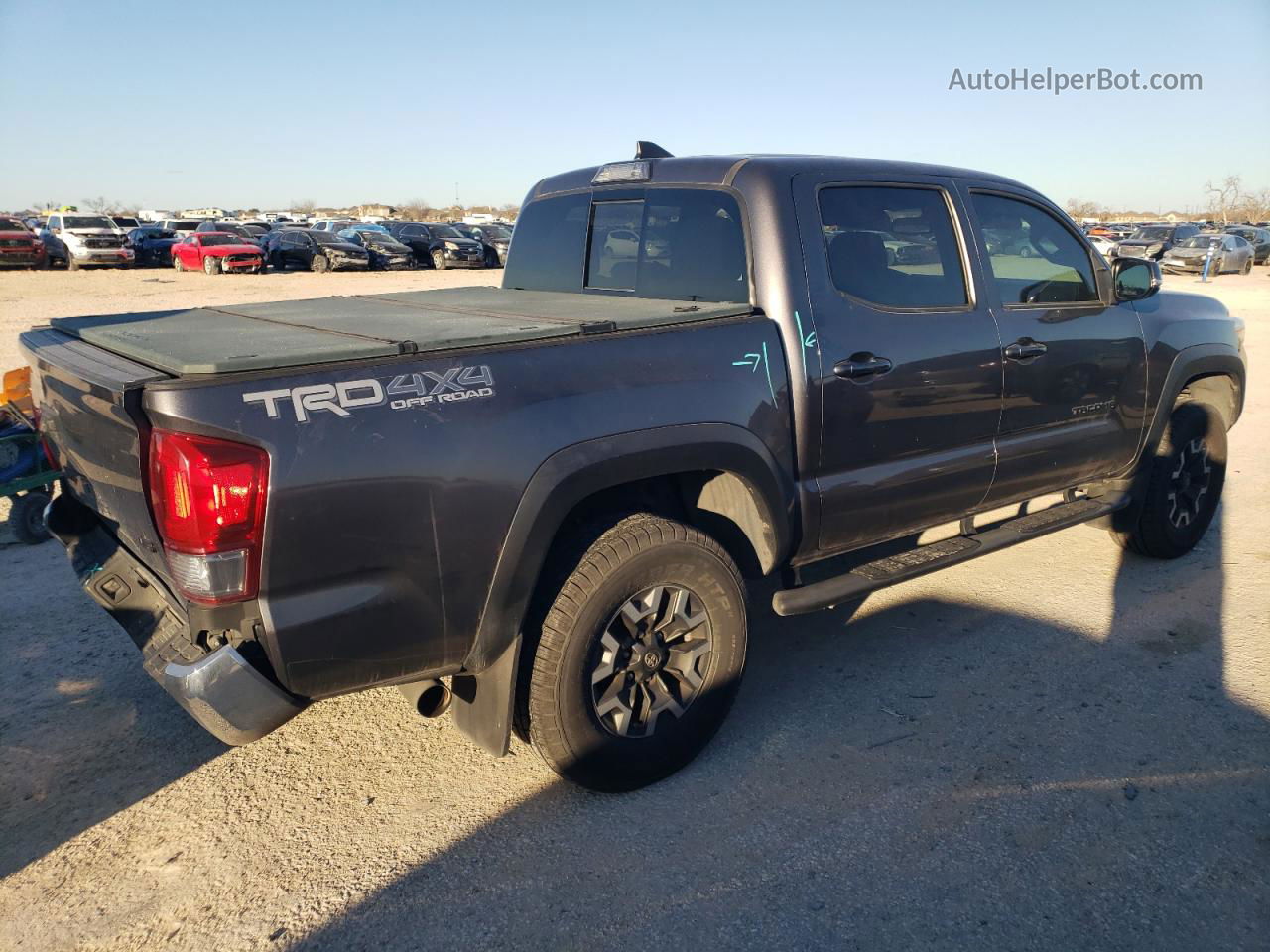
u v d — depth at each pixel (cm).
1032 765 323
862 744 338
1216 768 320
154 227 3450
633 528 292
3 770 325
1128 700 366
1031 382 404
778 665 401
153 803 308
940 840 284
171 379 229
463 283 2623
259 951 245
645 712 307
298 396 235
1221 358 497
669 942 246
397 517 248
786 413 326
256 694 237
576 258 420
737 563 343
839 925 251
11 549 538
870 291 354
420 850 284
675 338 303
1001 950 242
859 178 359
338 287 2416
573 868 275
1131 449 466
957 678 386
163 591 266
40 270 3019
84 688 379
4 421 522
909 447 366
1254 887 263
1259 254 3578
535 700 285
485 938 248
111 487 271
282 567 234
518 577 269
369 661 254
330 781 321
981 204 401
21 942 248
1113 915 253
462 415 257
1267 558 519
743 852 280
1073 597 468
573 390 278
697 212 356
